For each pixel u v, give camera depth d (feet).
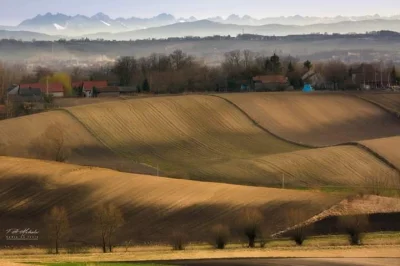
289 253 448.65
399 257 430.20
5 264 364.79
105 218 538.88
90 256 458.50
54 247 524.11
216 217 570.05
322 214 554.05
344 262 412.98
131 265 396.16
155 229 563.48
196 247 499.92
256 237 516.32
